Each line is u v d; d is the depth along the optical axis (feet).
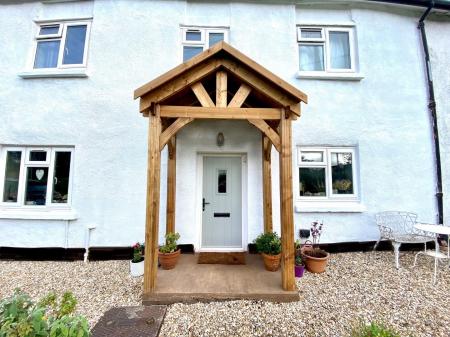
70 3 18.83
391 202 18.38
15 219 16.99
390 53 19.49
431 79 19.51
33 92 17.97
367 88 19.02
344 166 18.79
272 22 19.07
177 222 17.62
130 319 9.74
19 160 17.84
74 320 5.70
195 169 18.10
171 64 18.29
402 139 18.93
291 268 11.44
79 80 18.02
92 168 17.46
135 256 14.55
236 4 19.01
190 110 11.82
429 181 18.86
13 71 18.24
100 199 17.33
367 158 18.52
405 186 18.58
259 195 18.10
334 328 9.31
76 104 17.87
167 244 14.84
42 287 12.81
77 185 17.30
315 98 18.70
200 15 18.95
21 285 13.07
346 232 17.94
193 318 9.92
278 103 11.87
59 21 18.80
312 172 18.61
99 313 10.30
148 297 10.99
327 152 18.66
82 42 18.83
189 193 17.84
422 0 19.07
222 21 18.99
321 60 19.61
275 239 14.58
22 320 5.53
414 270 14.65
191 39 19.04
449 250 14.97
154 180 11.48
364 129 18.70
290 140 11.86
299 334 9.00
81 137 17.63
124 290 12.39
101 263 16.35
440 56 19.88
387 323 9.61
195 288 11.55
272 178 17.94
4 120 17.72
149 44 18.33
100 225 17.21
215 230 18.53
